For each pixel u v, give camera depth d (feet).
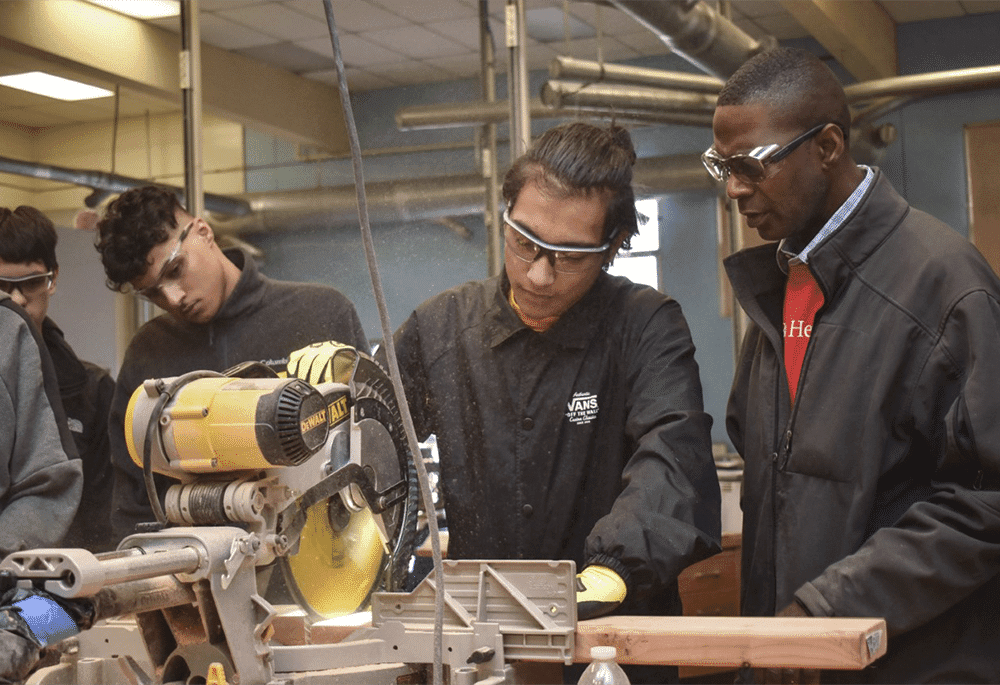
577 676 4.22
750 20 10.48
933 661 4.24
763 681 4.21
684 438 4.47
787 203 4.50
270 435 3.33
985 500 3.91
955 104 9.00
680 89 10.29
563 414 4.97
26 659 2.64
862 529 4.32
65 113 11.16
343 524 4.17
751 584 4.78
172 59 10.72
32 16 10.91
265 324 6.39
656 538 4.05
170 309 6.14
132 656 3.55
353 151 2.77
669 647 3.34
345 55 9.73
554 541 4.99
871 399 4.36
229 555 3.22
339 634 3.80
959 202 9.07
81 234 10.64
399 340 5.52
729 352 11.09
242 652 3.24
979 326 4.10
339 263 9.44
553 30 9.83
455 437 5.29
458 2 9.40
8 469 5.08
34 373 5.20
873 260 4.53
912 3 9.15
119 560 2.84
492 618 3.58
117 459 6.13
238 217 9.93
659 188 10.39
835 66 9.89
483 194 9.23
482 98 9.41
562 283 4.53
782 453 4.65
